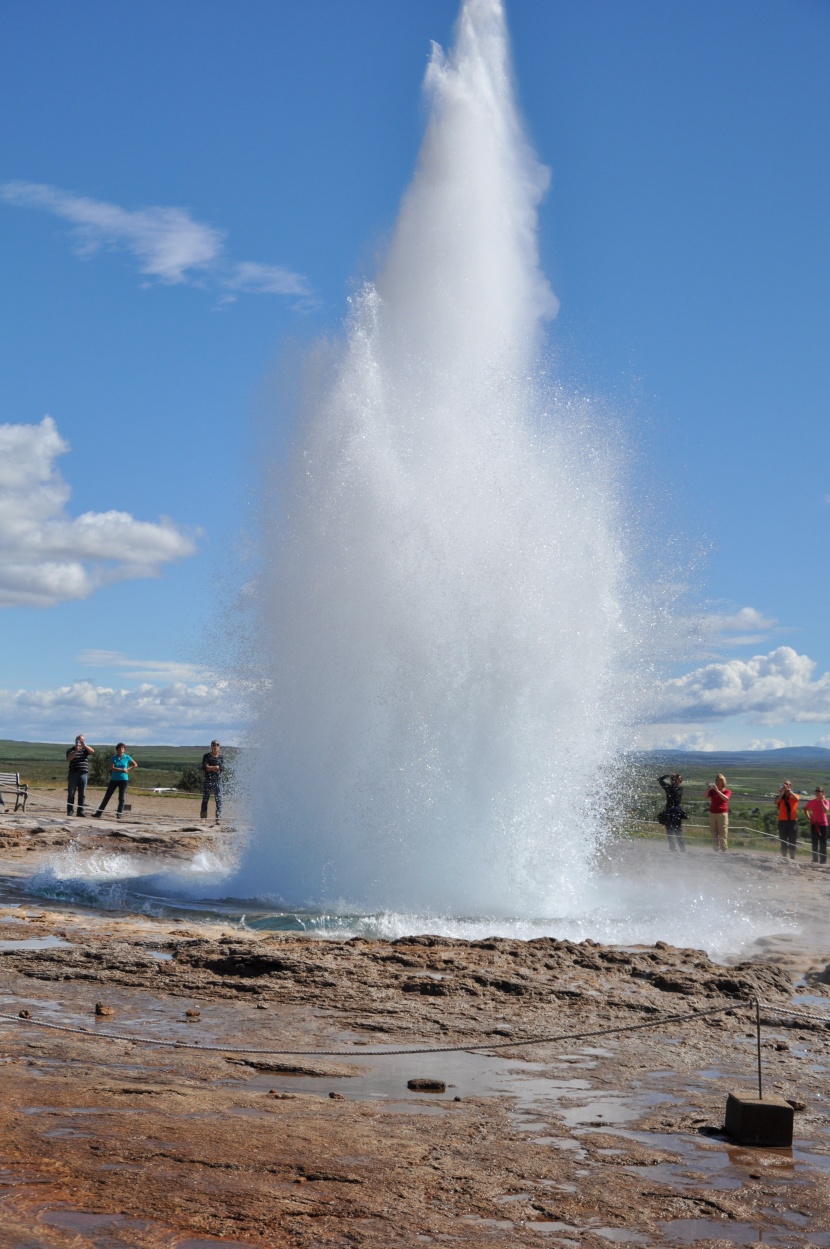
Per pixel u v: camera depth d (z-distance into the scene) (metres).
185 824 30.11
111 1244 4.65
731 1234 5.24
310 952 12.12
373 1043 8.66
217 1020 9.22
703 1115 7.11
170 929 14.08
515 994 10.71
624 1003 10.51
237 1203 5.20
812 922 17.23
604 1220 5.33
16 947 12.26
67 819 29.86
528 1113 6.98
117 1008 9.49
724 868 24.30
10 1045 7.89
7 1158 5.56
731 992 11.23
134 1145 5.87
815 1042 9.55
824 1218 5.48
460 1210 5.35
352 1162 5.87
